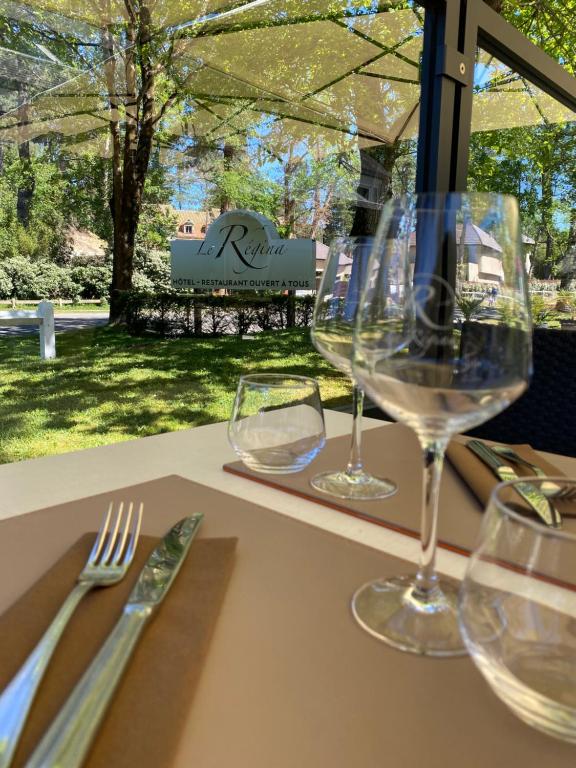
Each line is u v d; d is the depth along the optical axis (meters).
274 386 0.81
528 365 0.40
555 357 1.26
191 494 0.67
